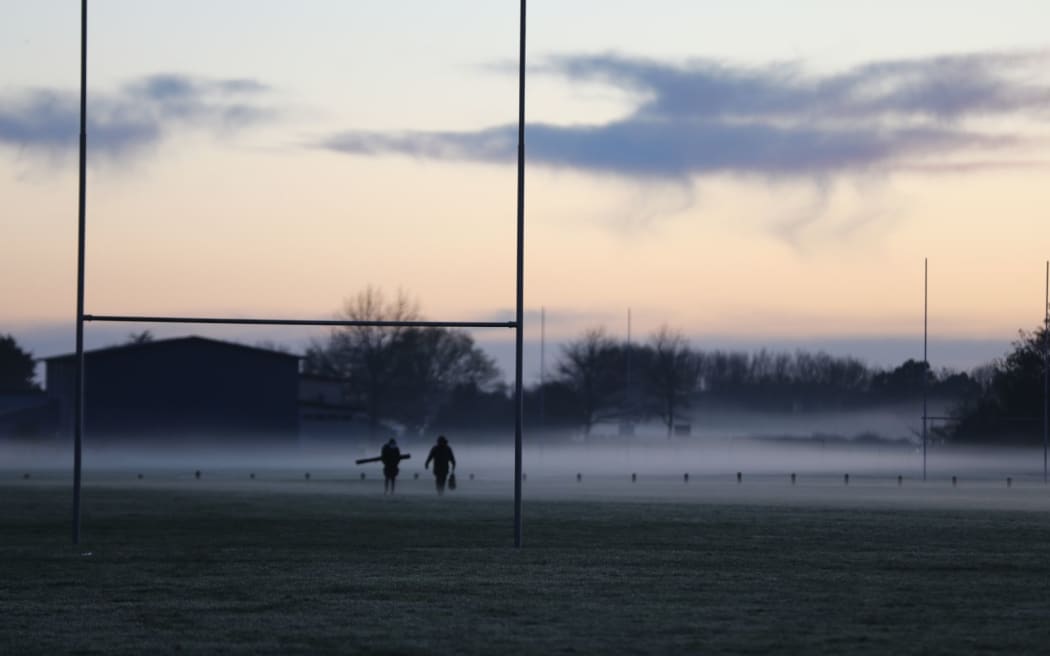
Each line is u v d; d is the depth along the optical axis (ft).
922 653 93.66
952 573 148.36
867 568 153.38
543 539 194.70
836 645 97.25
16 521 233.35
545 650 94.89
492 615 112.98
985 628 105.91
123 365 644.69
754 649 95.40
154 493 337.52
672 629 105.09
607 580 139.85
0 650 95.35
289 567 153.48
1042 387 590.96
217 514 251.80
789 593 128.88
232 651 94.68
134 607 118.52
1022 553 173.37
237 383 650.43
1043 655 93.09
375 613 114.32
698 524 226.99
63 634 102.83
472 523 228.22
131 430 643.04
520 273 183.93
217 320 185.26
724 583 137.49
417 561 160.66
